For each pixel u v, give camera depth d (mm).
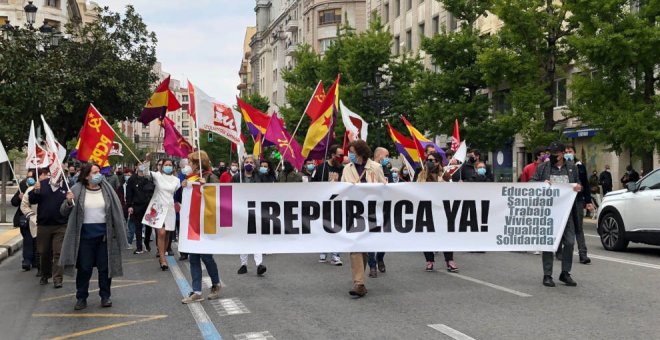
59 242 10422
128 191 15008
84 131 9836
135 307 8523
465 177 14570
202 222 8891
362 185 9312
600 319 7277
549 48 25078
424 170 12172
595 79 21938
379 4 54156
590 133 28984
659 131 19891
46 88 25891
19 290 10250
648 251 13930
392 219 9391
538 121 24562
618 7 20984
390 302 8422
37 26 59219
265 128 15344
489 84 26094
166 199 12195
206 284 10188
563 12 24422
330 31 69750
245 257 11242
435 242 9477
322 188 9234
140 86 33906
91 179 8344
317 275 10883
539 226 9602
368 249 9250
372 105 36500
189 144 12930
